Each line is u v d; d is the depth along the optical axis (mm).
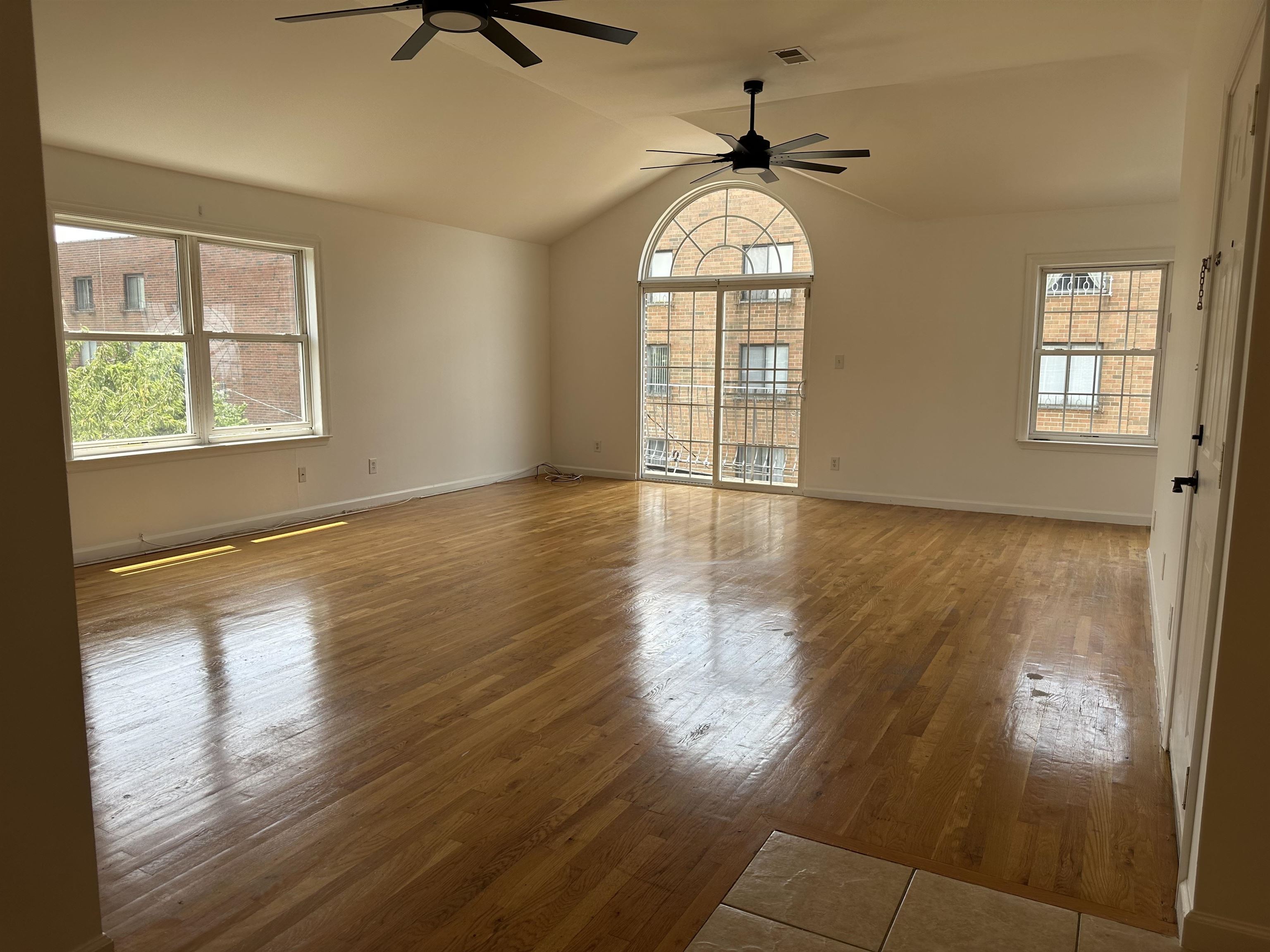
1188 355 3311
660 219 8008
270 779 2557
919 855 2176
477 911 1950
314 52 4559
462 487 7836
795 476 7742
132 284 5211
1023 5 3572
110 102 4430
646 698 3174
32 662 1583
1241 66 2133
